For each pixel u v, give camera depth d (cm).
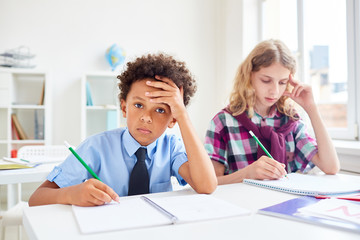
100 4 303
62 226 50
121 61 293
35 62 288
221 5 330
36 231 48
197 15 329
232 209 59
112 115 288
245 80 129
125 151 91
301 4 252
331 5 229
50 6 291
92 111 303
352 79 206
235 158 129
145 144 89
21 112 283
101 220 52
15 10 283
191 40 328
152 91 81
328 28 233
